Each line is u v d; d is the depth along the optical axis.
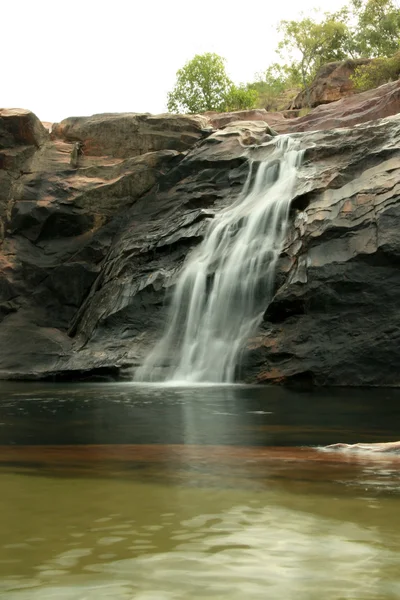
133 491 3.77
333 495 3.66
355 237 17.44
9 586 2.06
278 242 19.41
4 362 22.64
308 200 19.38
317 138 22.72
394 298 16.69
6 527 2.84
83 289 25.39
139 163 26.78
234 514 3.13
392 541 2.62
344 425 8.64
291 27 58.00
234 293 19.31
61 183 26.62
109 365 19.88
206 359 18.88
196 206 24.39
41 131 27.73
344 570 2.24
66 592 2.00
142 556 2.40
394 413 10.16
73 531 2.77
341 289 17.14
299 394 13.76
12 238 26.34
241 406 11.39
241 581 2.12
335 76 44.16
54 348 22.72
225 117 35.69
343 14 60.06
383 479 4.25
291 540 2.63
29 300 25.47
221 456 5.50
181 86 56.12
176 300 20.53
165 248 22.33
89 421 9.13
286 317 17.86
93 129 28.16
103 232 26.03
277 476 4.36
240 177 24.05
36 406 11.49
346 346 16.70
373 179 18.45
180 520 2.99
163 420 9.23
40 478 4.25
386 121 21.52
